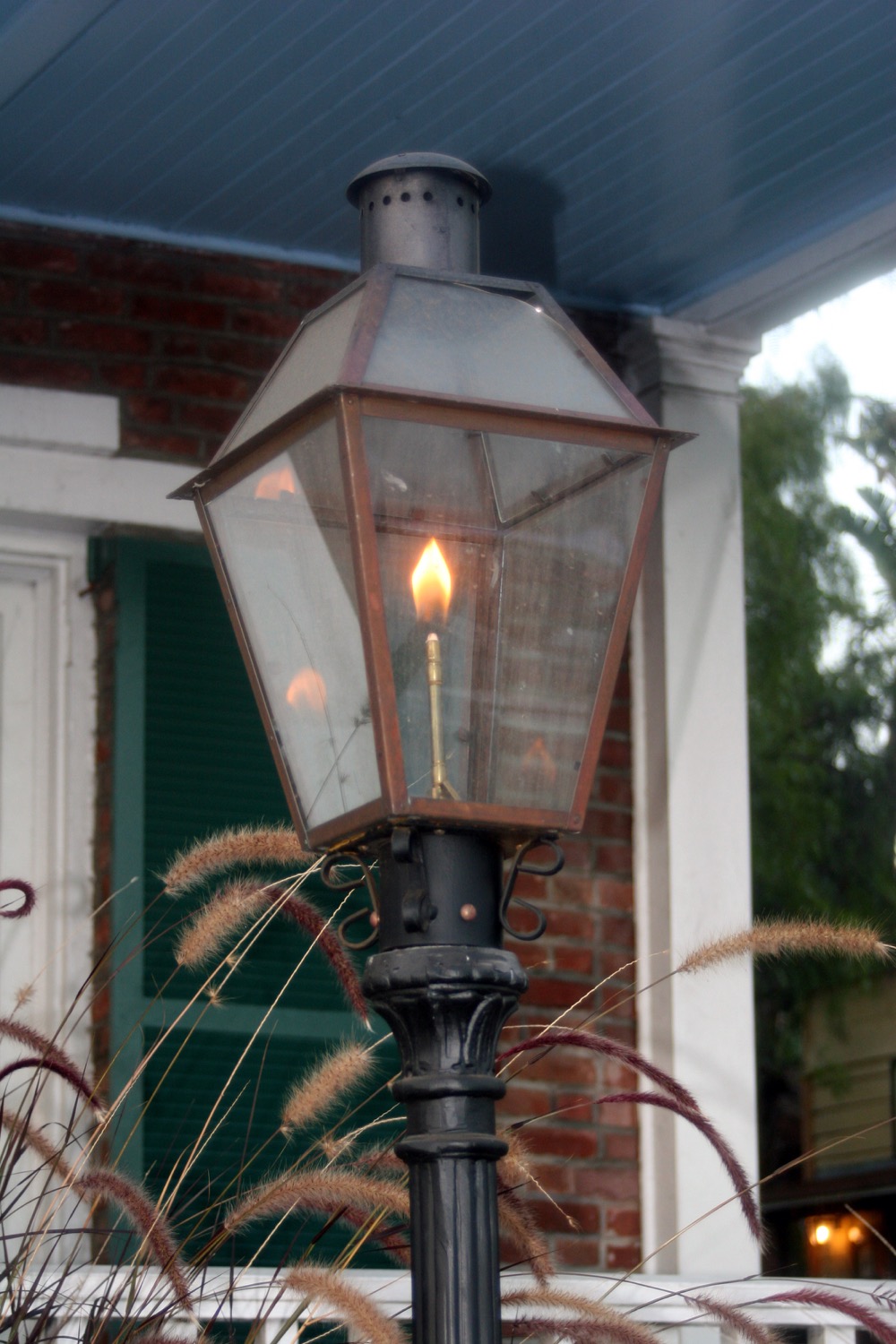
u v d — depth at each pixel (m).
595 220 4.35
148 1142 3.95
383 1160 2.63
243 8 3.38
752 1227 2.54
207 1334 2.65
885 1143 10.01
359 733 2.01
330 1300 2.27
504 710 2.04
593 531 2.12
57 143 3.92
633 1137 4.57
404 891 2.01
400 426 2.02
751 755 9.71
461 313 2.17
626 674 4.84
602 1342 2.47
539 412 2.05
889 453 10.15
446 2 3.39
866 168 4.14
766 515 9.96
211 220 4.34
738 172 4.13
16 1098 3.93
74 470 4.28
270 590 2.16
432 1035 1.98
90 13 3.34
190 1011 4.06
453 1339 1.89
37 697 4.30
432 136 3.90
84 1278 2.77
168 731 4.22
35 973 4.12
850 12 3.51
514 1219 2.62
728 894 4.67
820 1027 10.31
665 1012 4.58
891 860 9.76
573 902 4.64
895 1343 2.62
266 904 2.64
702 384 4.92
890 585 9.94
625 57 3.62
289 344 2.31
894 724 9.90
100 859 4.18
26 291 4.32
